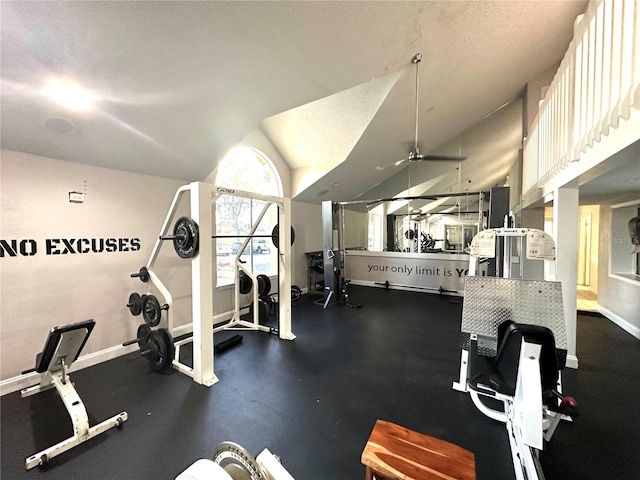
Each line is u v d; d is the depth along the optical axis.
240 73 2.42
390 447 1.11
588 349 3.23
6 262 2.44
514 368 1.79
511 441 1.72
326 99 4.07
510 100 5.06
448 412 2.18
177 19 1.80
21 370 2.52
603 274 4.52
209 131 3.10
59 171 2.72
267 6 1.88
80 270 2.89
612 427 1.98
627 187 2.83
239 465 1.03
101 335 3.06
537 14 2.79
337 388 2.52
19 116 2.16
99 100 2.25
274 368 2.90
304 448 1.82
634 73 1.23
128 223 3.27
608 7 1.53
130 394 2.43
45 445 1.86
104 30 1.73
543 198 3.44
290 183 5.93
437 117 4.57
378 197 7.24
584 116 1.91
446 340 3.65
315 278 6.71
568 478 1.58
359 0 2.05
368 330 4.03
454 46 2.93
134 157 3.08
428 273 6.50
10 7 1.48
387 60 2.80
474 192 5.36
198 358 2.61
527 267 4.99
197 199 2.59
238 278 4.16
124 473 1.64
